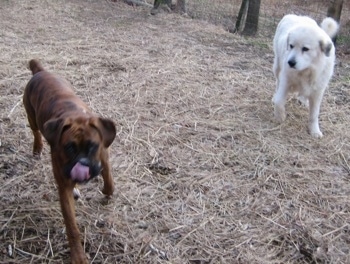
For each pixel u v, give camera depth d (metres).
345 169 2.64
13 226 2.00
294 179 2.49
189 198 2.27
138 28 5.05
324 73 2.90
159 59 4.00
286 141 2.86
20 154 2.47
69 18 5.19
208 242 2.01
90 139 1.60
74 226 1.79
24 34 4.42
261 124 3.03
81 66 3.67
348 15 6.81
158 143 2.69
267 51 4.65
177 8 6.31
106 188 2.14
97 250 1.91
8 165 2.38
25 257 1.87
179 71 3.76
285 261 1.94
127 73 3.60
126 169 2.43
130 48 4.25
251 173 2.51
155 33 4.90
